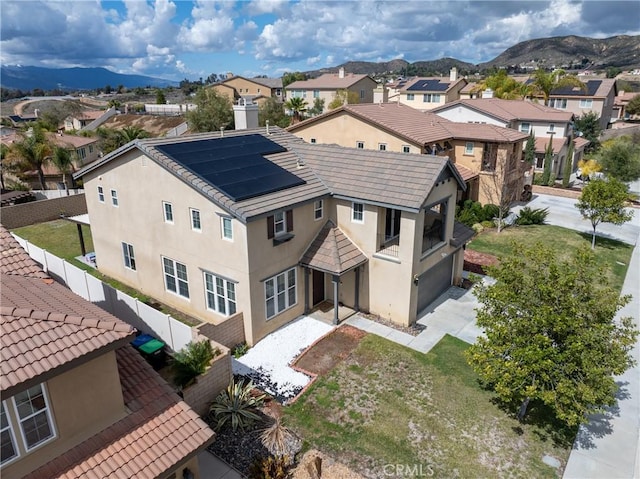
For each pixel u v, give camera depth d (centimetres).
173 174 1797
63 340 902
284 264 1838
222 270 1772
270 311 1831
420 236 1823
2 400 780
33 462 885
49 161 4397
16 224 3309
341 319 1962
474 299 2170
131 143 1894
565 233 3134
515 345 1243
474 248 2838
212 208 1711
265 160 2038
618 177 4259
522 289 1291
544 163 4400
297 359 1686
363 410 1427
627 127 7219
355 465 1228
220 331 1686
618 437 1338
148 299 2172
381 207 1853
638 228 3300
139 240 2114
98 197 2253
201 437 1021
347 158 2095
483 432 1344
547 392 1151
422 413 1415
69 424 926
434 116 3938
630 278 2469
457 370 1622
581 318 1188
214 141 2078
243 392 1432
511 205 3803
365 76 8700
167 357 1652
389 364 1653
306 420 1391
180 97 16688
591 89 6806
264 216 1653
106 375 966
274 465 1182
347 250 1922
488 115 4491
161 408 1055
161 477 934
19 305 980
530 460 1247
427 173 1844
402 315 1903
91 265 2572
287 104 7369
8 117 10756
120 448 952
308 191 1894
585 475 1201
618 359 1152
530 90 6278
